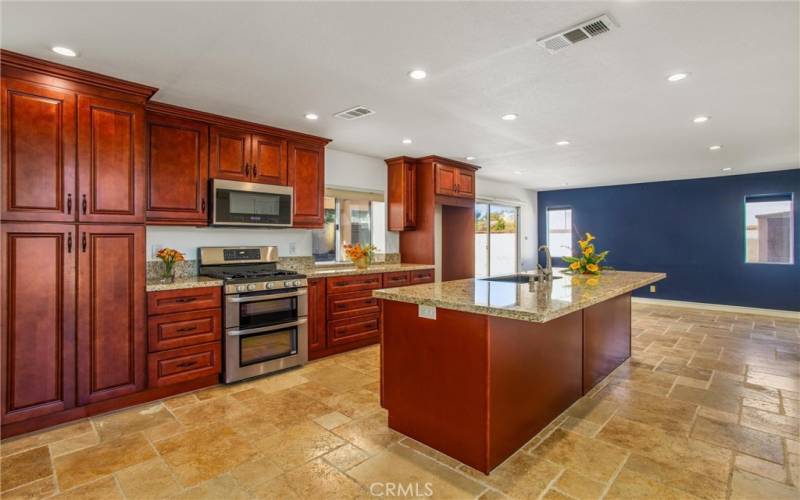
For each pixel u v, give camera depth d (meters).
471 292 2.43
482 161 5.37
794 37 2.11
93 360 2.62
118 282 2.70
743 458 2.14
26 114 2.37
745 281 6.38
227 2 1.79
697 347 4.36
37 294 2.42
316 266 4.52
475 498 1.81
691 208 6.81
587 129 3.81
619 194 7.52
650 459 2.13
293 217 3.91
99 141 2.61
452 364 2.12
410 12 1.88
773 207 6.18
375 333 4.36
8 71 2.31
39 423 2.45
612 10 1.87
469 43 2.18
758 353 4.12
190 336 3.03
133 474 2.00
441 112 3.33
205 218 3.36
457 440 2.11
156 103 3.06
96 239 2.61
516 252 7.93
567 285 2.83
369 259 4.65
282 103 3.12
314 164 4.09
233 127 3.51
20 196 2.35
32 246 2.40
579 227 7.97
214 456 2.16
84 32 2.05
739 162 5.42
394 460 2.12
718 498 1.81
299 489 1.88
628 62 2.41
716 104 3.13
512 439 2.16
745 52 2.28
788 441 2.32
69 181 2.51
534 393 2.36
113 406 2.72
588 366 3.06
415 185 5.21
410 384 2.34
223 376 3.21
